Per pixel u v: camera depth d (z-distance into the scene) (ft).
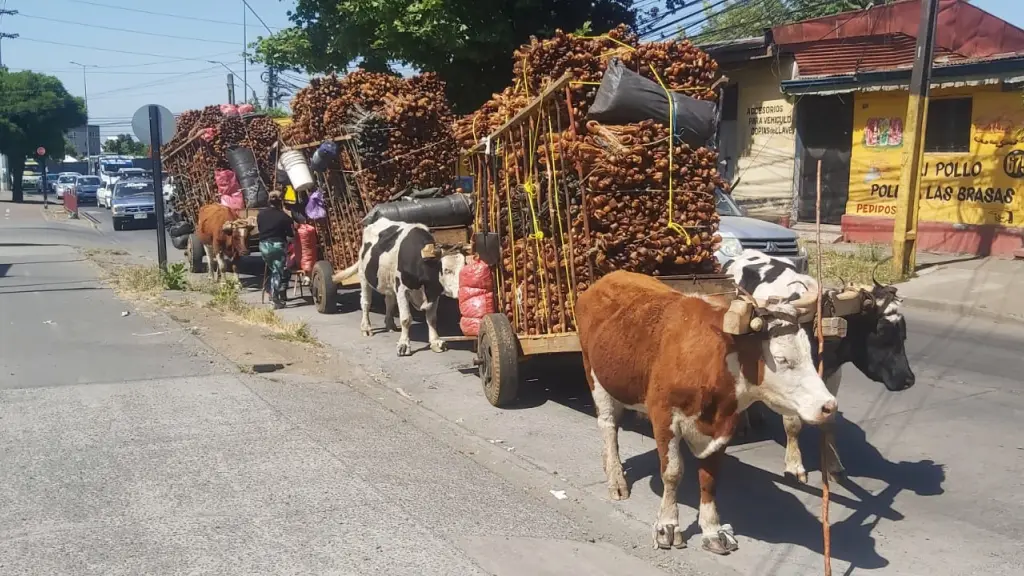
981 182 57.77
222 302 45.06
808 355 15.47
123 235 103.45
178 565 16.21
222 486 20.30
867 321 20.47
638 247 24.32
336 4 59.82
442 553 16.92
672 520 17.63
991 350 35.68
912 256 51.03
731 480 21.81
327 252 47.67
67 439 23.45
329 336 39.55
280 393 28.63
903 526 18.98
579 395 29.78
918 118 49.24
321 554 16.76
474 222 32.58
